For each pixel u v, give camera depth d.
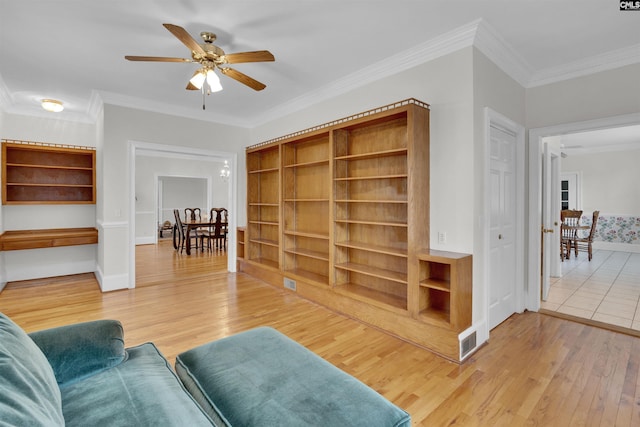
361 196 3.52
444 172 2.76
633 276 5.07
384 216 3.29
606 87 2.96
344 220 3.40
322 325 3.12
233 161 5.37
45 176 4.90
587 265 5.92
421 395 2.02
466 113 2.61
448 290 2.50
